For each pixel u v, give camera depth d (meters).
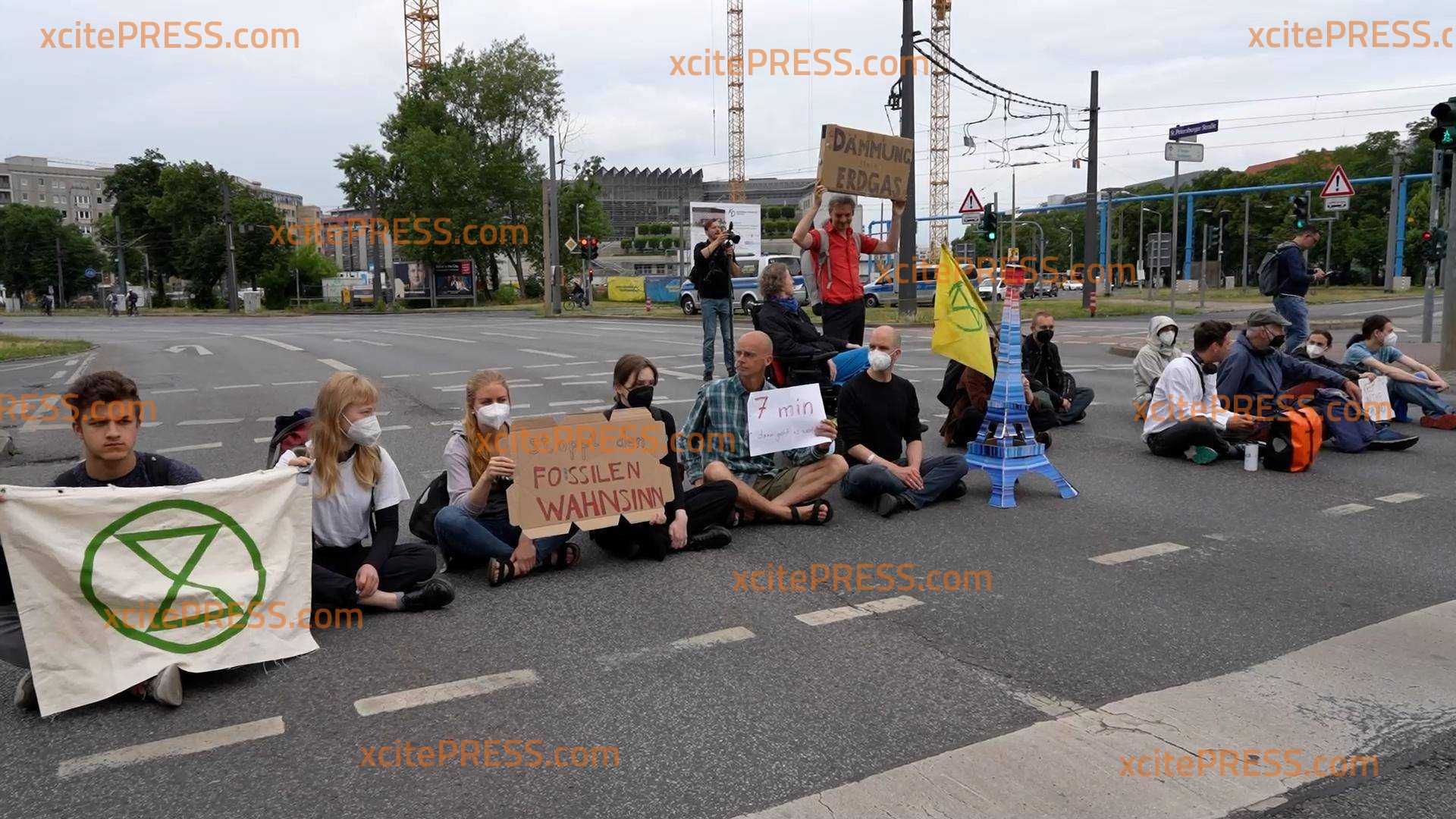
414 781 3.18
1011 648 4.29
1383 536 6.07
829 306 8.47
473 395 5.15
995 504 6.86
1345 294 51.94
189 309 71.31
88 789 3.14
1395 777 3.21
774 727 3.54
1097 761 3.30
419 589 4.82
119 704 3.77
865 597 4.96
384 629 4.52
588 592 5.05
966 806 3.02
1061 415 10.12
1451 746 3.41
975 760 3.30
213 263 73.94
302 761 3.32
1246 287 68.25
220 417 11.02
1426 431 9.78
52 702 3.63
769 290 7.86
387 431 9.89
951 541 5.97
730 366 12.74
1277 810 3.03
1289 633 4.46
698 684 3.91
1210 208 89.69
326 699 3.79
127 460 4.07
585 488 5.32
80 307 93.38
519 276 65.88
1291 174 87.50
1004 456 6.88
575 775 3.21
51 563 3.68
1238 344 8.66
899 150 8.48
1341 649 4.27
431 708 3.71
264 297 75.56
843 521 6.46
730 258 12.51
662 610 4.77
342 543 4.71
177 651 3.89
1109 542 5.95
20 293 104.75
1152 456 8.65
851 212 8.35
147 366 17.31
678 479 5.68
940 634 4.46
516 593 5.04
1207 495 7.16
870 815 2.97
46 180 175.00
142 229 84.69
